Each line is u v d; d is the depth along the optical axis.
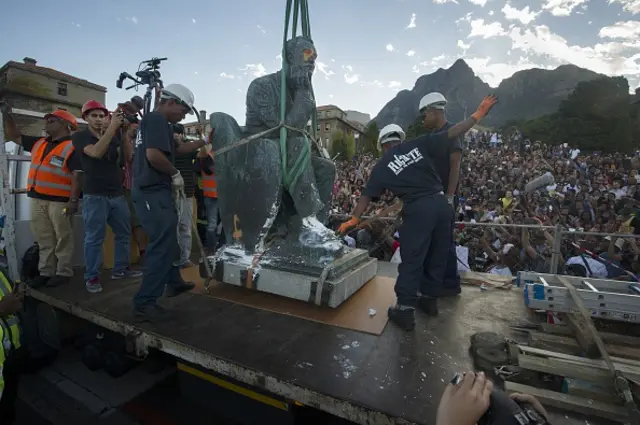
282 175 2.93
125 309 2.54
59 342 2.87
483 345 1.88
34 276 3.24
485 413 0.86
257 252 2.86
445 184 2.86
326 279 2.52
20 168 3.88
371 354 1.91
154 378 3.08
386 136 2.93
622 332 2.17
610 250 5.09
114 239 3.45
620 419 1.36
